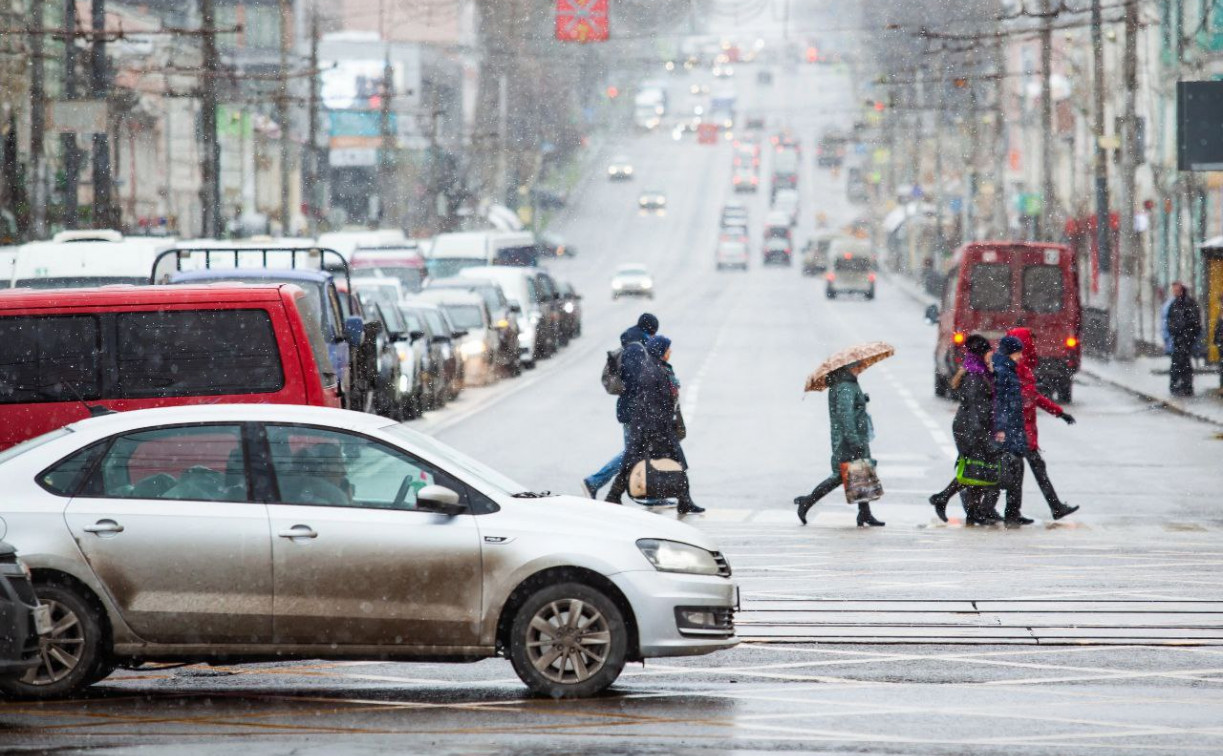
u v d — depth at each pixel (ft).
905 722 100.17
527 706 104.68
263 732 97.96
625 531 106.42
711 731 97.60
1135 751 92.68
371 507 105.60
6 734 96.94
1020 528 198.18
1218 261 413.80
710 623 106.32
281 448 106.22
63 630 104.42
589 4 462.19
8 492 104.99
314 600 104.37
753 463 265.75
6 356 157.48
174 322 158.40
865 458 198.18
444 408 365.40
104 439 106.22
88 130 483.10
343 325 232.53
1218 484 241.55
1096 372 454.81
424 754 91.76
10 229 514.68
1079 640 126.93
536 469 253.44
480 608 104.53
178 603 104.27
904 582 154.71
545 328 522.06
